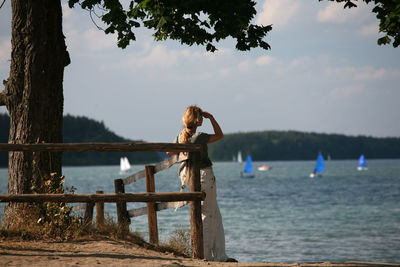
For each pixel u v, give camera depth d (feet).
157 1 76.69
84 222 72.95
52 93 78.84
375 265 54.44
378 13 84.43
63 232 67.56
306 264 55.01
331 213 313.53
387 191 565.12
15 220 70.79
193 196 59.41
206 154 63.41
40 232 66.90
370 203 396.78
